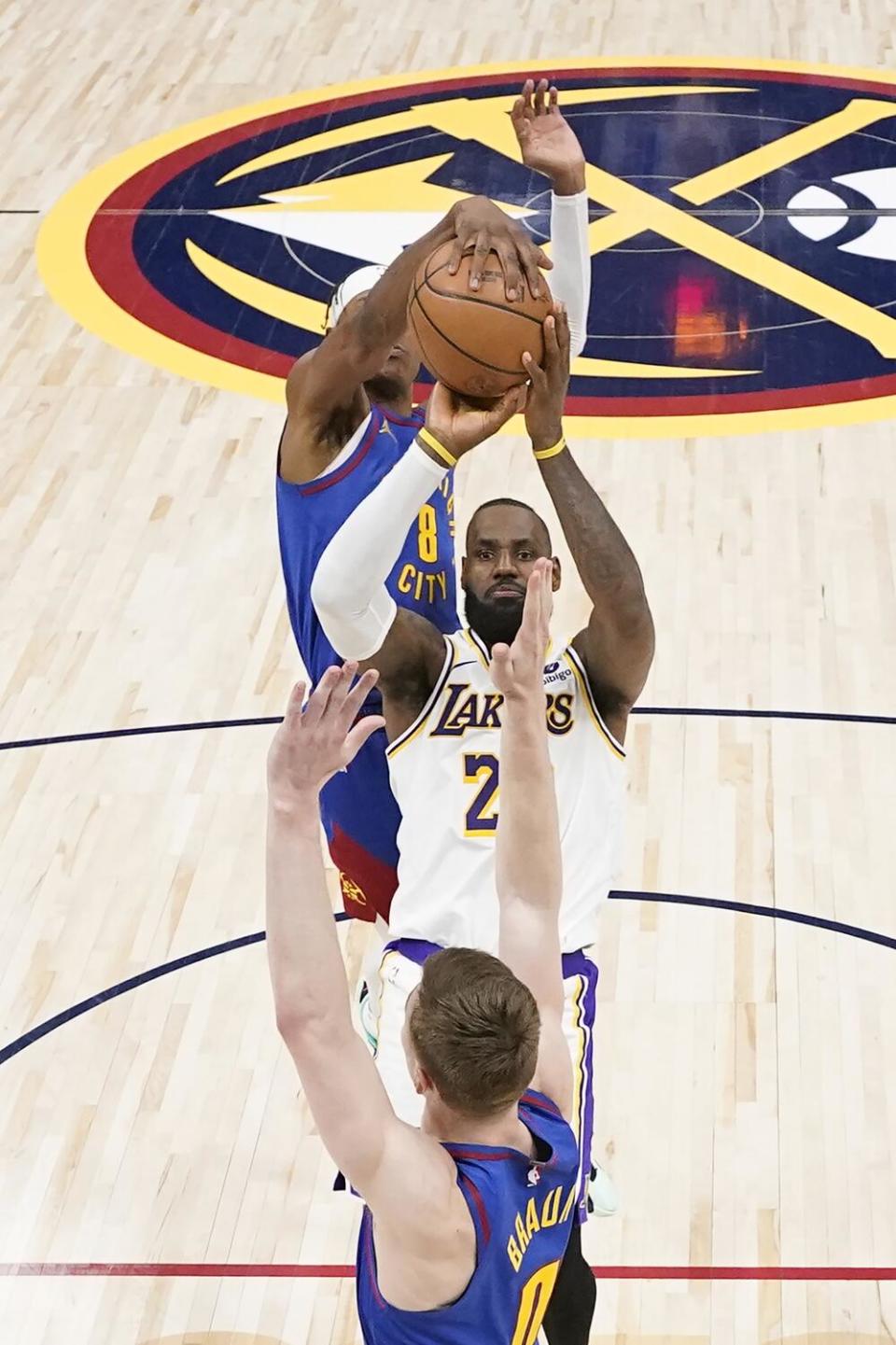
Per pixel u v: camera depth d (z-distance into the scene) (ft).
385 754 28.02
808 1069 32.24
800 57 79.36
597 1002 33.88
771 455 52.31
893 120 72.49
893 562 47.39
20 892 36.96
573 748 25.59
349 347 25.16
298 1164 30.71
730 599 45.98
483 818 25.49
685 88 75.97
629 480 51.16
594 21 83.92
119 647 44.83
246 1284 28.37
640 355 57.31
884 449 52.54
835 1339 27.14
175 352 58.59
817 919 35.73
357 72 79.51
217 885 37.14
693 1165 30.35
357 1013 33.73
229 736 41.63
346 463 27.17
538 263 22.38
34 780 40.24
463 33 83.30
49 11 88.02
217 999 34.27
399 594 28.43
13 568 48.06
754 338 57.98
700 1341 27.20
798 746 40.70
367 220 65.98
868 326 58.44
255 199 68.28
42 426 54.80
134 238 65.98
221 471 52.42
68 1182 30.30
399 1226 17.07
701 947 35.14
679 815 38.70
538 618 19.36
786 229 64.28
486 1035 17.44
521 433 53.11
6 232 66.80
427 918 25.35
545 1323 24.22
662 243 63.57
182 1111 31.78
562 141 27.53
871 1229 29.04
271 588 47.11
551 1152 18.63
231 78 79.46
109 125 75.36
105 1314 27.86
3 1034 33.50
